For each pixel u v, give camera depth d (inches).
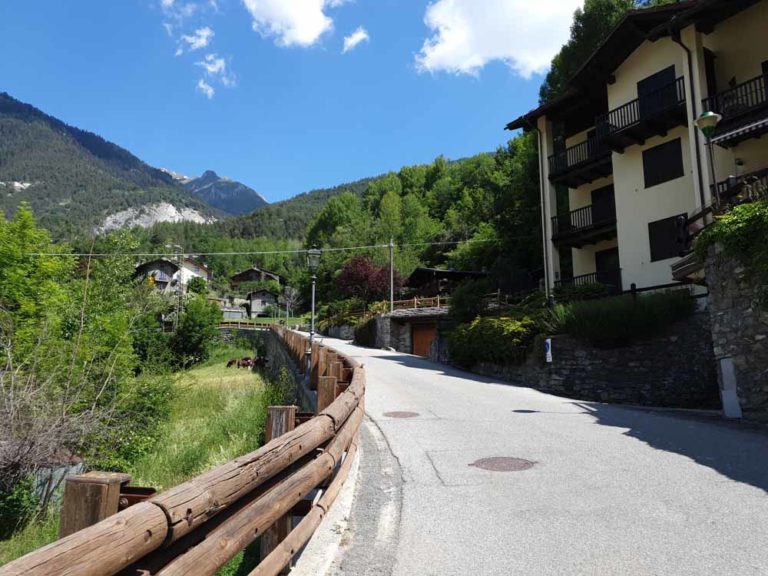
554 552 157.4
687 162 719.1
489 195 2309.3
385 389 586.6
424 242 2662.4
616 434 338.3
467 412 433.1
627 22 754.8
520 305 905.5
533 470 250.8
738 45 685.9
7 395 318.0
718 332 432.1
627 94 813.2
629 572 143.1
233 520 101.4
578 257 955.3
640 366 594.6
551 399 530.9
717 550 155.5
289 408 172.6
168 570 74.7
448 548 162.4
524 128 1039.0
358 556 157.2
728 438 321.4
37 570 52.5
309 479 148.8
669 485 221.5
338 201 3742.6
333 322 2114.9
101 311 565.6
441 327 1106.1
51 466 326.6
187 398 693.9
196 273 3491.6
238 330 2137.1
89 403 400.2
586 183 960.3
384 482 236.5
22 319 554.3
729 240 404.5
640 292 741.9
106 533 64.0
